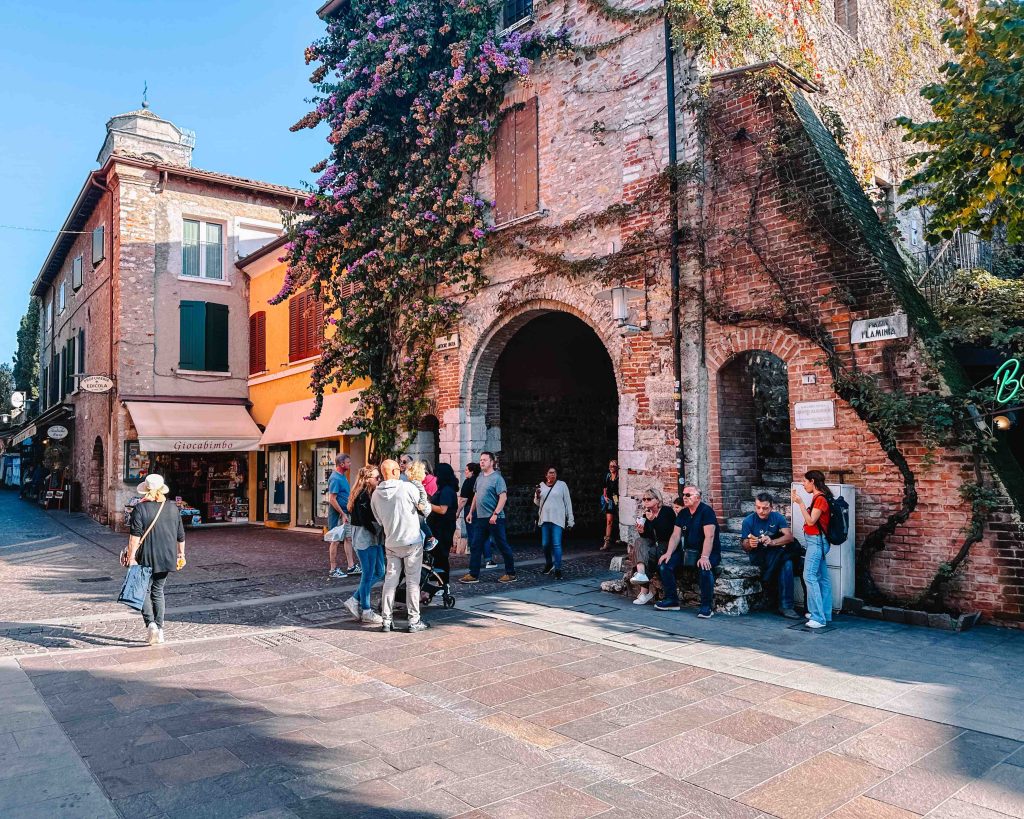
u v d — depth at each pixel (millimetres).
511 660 6508
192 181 21828
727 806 3785
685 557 8266
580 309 11258
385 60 13680
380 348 14875
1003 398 7387
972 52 7727
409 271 13641
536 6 12234
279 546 15891
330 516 11492
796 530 8195
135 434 20422
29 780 4105
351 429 15648
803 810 3723
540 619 8016
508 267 12484
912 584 7777
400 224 13508
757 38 10656
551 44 11789
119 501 20031
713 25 9906
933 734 4641
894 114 14570
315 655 6777
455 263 13148
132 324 20656
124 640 7398
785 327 8891
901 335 7875
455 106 13023
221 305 22250
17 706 5359
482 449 13195
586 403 17812
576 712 5180
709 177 9812
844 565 8000
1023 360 7285
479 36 12734
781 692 5488
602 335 10961
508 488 16219
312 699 5535
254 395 22172
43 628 7945
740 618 7863
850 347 8312
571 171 11570
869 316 8156
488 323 12727
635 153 10625
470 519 10711
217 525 21516
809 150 8758
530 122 12258
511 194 12578
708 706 5234
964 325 9367
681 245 9969
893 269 8656
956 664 6062
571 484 17328
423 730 4887
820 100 12000
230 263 22516
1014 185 7086
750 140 9344
